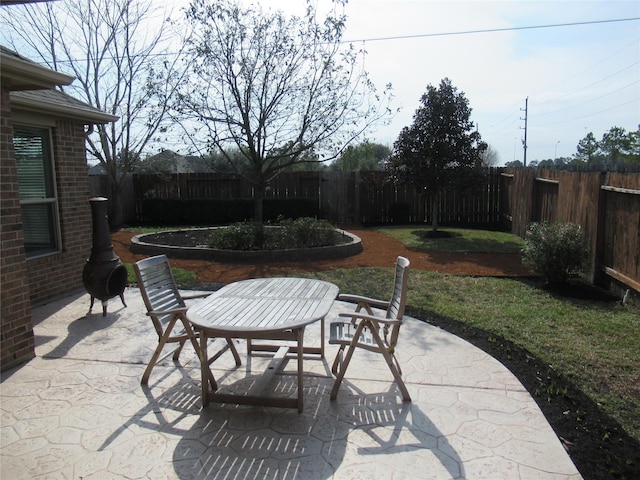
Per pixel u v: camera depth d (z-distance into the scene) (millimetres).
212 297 3723
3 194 3834
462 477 2482
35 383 3629
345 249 9172
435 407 3236
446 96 11219
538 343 4398
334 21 9828
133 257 9070
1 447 2770
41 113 5836
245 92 9891
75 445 2789
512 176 12422
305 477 2488
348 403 3311
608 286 6227
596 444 2799
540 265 6438
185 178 16219
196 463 2615
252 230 9367
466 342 4441
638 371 3812
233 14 9547
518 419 3068
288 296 3746
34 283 5789
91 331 4820
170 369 3902
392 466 2580
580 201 7035
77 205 6578
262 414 3168
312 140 10445
